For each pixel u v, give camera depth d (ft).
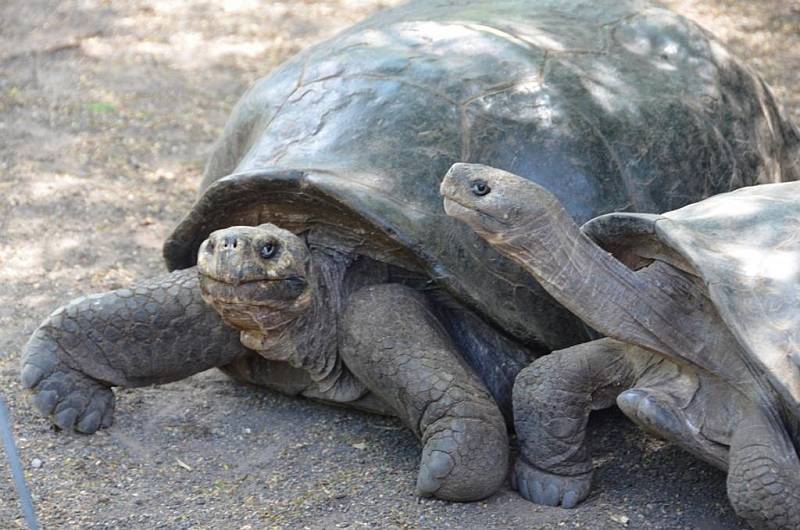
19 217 24.18
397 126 16.21
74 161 27.22
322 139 16.39
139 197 25.49
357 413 17.08
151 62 34.71
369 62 17.38
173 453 15.96
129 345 16.30
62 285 21.34
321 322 15.90
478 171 13.15
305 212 16.02
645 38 18.94
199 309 16.21
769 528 13.08
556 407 14.67
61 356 16.25
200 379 18.31
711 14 38.60
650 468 15.66
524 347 16.02
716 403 13.73
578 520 14.37
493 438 14.55
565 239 13.43
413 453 15.92
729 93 19.12
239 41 36.86
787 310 12.91
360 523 14.14
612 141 16.85
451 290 15.25
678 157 17.38
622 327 13.79
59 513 14.30
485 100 16.56
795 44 35.83
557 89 17.04
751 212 14.11
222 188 16.10
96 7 39.81
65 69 33.81
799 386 12.50
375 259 15.97
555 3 19.66
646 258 14.43
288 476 15.33
